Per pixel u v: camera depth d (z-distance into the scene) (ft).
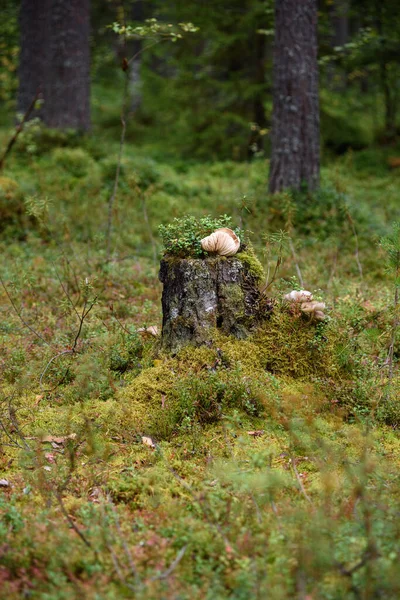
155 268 30.04
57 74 60.70
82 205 38.68
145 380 17.17
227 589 10.12
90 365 17.63
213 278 17.58
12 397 17.01
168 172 51.11
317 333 18.13
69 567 10.30
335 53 57.82
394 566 9.65
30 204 24.91
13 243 33.88
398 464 14.25
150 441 15.39
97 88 102.27
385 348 19.39
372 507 11.74
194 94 62.13
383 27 68.13
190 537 11.14
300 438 14.99
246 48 59.93
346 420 16.48
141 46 84.74
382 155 63.62
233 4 58.34
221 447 15.05
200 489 13.20
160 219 38.34
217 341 17.49
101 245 33.63
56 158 47.75
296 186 39.14
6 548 10.76
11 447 15.23
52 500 12.95
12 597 9.66
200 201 42.32
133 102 82.99
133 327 20.61
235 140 61.52
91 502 12.70
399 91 80.94
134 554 10.84
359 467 13.35
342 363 17.75
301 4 38.50
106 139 66.95
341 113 76.64
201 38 61.31
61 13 60.03
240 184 45.21
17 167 47.55
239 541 10.98
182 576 10.30
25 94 69.15
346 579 9.78
